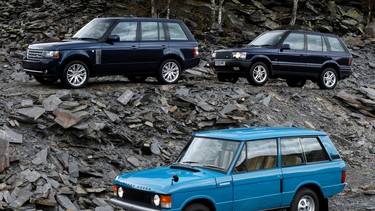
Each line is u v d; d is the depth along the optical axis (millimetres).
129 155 12438
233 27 28828
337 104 18141
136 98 14852
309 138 9305
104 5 29812
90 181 11008
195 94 15945
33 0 30391
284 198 8695
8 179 10164
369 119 17578
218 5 29984
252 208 8328
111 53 15906
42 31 26297
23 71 19625
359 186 12469
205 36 26766
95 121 13039
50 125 12344
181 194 7566
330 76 19828
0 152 10500
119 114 13812
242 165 8289
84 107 13469
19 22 27594
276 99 17125
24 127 12344
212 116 14625
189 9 29750
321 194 9242
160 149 12945
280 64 18609
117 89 15727
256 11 30188
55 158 11367
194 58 17656
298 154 9016
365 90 19094
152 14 28203
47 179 10320
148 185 7730
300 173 8883
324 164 9273
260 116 15594
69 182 10766
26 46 23688
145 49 16547
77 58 15492
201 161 8516
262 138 8656
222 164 8273
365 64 26453
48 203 9625
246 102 16250
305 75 19234
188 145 9016
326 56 19578
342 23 31734
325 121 16688
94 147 12273
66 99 13867
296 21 30891
